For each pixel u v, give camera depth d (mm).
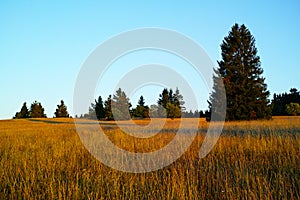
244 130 13594
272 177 5723
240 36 34406
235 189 5055
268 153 7609
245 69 33500
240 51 33906
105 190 5320
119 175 5906
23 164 6961
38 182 5629
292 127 13945
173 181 5180
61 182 5715
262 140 8867
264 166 6379
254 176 5578
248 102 31891
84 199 4973
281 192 4809
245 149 8297
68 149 9117
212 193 5090
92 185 5512
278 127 14258
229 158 7297
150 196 4848
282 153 7398
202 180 5547
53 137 13898
